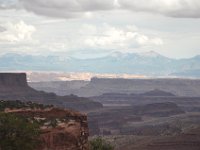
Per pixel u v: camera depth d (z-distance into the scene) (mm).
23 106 82688
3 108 79875
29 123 70812
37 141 70250
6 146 67312
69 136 75375
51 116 80875
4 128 67938
